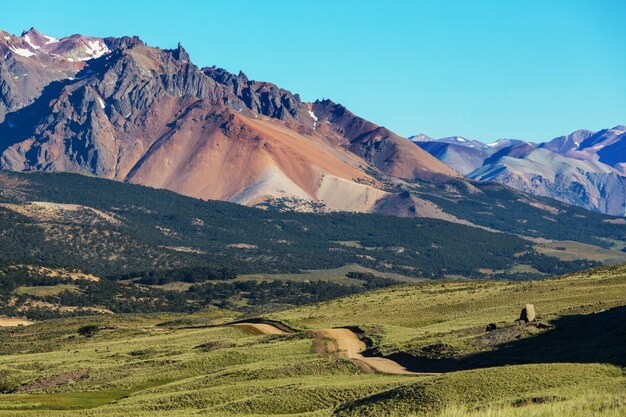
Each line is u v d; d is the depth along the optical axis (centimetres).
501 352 12312
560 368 9712
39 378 15888
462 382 9531
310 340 16462
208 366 15375
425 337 15012
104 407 12162
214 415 10606
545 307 16688
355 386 11194
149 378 15012
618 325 12038
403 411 9119
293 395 11069
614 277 19825
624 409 7262
